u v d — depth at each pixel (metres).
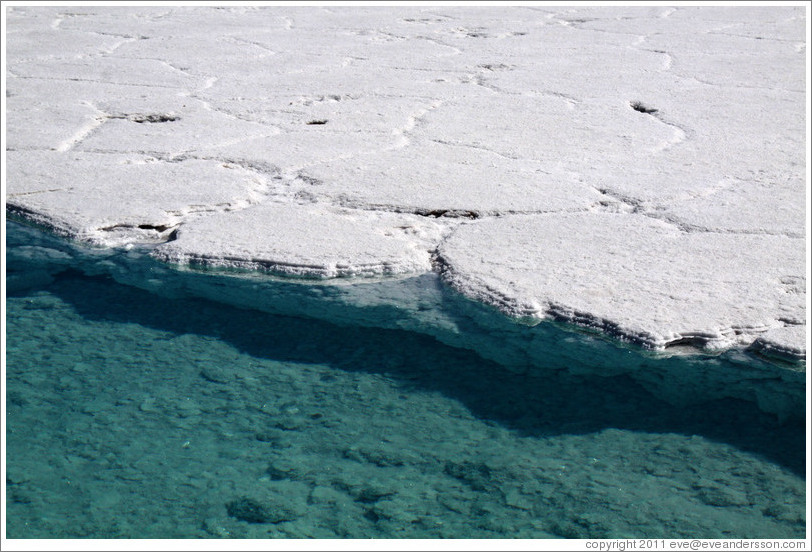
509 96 10.89
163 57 12.71
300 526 7.18
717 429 7.52
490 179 9.25
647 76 11.48
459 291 8.24
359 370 7.81
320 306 8.18
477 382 7.74
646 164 9.48
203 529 7.18
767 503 7.25
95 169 9.42
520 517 7.21
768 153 9.64
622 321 7.94
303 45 13.80
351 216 8.84
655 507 7.24
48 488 7.31
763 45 13.66
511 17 17.11
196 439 7.50
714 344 7.86
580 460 7.41
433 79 11.39
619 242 8.55
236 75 11.52
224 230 8.69
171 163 9.52
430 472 7.37
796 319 7.95
